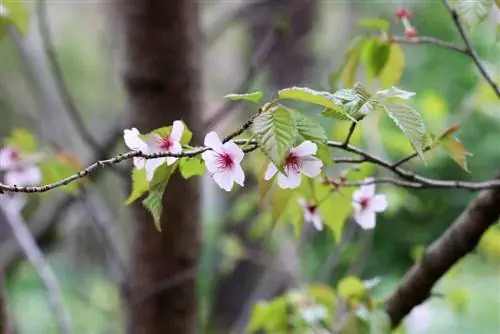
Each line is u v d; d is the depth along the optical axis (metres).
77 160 1.54
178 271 1.53
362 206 1.33
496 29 1.31
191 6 1.51
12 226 1.82
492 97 1.75
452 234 1.34
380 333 1.38
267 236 2.30
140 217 1.52
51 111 2.31
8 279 2.17
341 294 1.43
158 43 1.49
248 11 2.47
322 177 1.29
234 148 1.14
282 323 1.48
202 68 1.55
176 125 1.17
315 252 2.58
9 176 1.52
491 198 1.31
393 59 1.38
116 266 1.80
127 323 1.56
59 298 1.70
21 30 1.51
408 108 1.16
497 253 2.02
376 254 2.63
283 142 1.11
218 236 2.66
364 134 1.85
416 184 1.29
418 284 1.38
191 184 1.52
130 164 1.53
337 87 1.39
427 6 2.67
